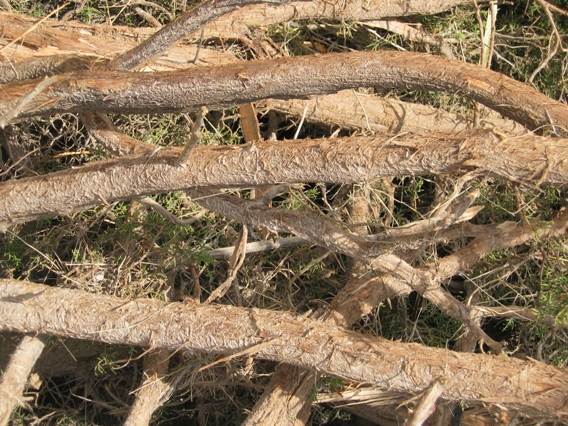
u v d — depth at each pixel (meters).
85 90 1.88
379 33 2.74
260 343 1.92
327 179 1.77
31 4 2.74
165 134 2.66
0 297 2.02
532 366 1.75
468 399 1.77
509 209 2.50
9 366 2.04
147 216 2.53
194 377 2.40
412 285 2.02
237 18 2.39
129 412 2.25
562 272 2.32
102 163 1.95
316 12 2.44
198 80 1.84
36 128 2.70
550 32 2.80
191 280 2.67
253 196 2.56
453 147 1.62
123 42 2.34
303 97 1.94
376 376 1.84
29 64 2.07
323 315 2.19
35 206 2.00
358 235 1.97
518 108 1.86
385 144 1.69
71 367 2.67
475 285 2.48
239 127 2.69
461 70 1.88
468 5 2.66
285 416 2.08
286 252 2.66
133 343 2.02
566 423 1.76
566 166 1.54
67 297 2.03
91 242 2.61
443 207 1.96
